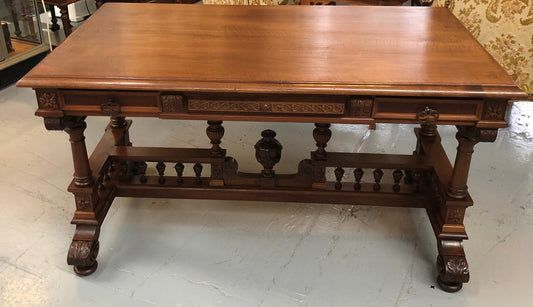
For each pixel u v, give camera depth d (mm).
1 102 3717
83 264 2260
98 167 2436
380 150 3229
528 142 3320
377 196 2543
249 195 2588
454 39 2357
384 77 1986
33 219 2627
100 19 2531
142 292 2232
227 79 1960
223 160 2525
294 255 2436
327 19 2572
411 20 2572
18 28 3910
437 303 2199
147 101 2014
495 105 1961
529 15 3205
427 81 1961
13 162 3057
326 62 2109
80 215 2303
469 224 2631
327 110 2004
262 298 2207
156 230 2578
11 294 2215
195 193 2594
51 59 2102
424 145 2703
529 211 2729
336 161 2496
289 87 1926
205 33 2391
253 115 2027
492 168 3061
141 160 2537
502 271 2357
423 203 2541
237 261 2398
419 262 2412
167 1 5086
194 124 3496
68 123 2090
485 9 3322
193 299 2201
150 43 2271
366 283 2291
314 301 2197
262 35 2375
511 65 3420
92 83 1938
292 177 2580
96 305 2170
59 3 4223
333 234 2568
